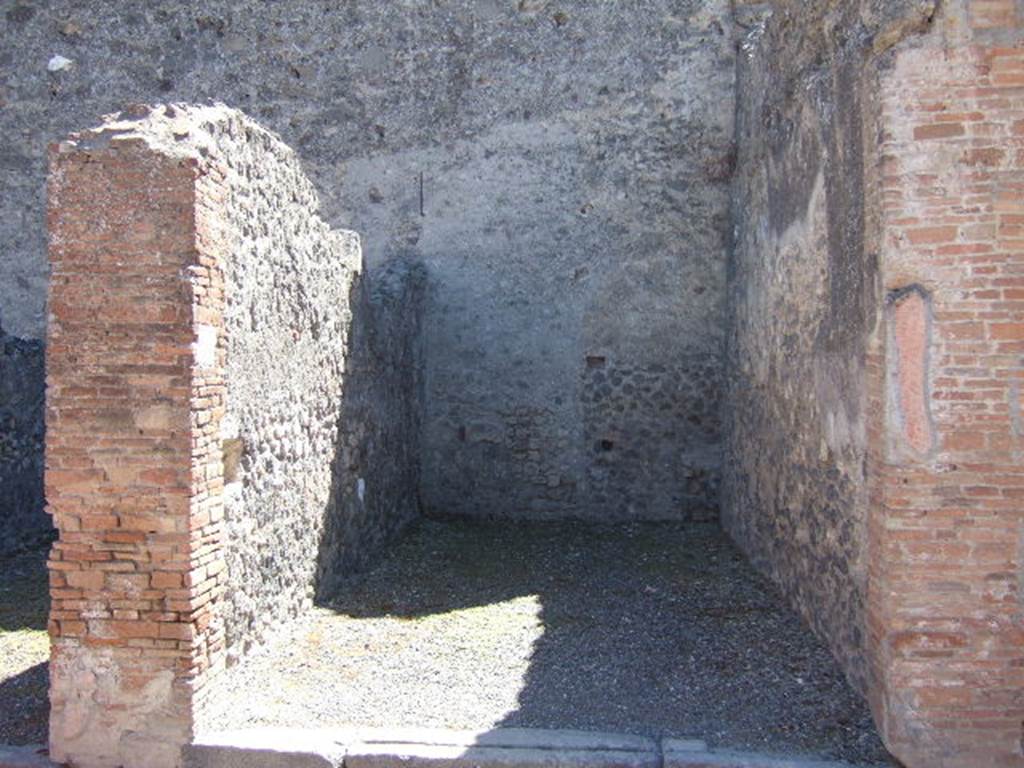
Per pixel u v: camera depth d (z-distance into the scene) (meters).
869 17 4.26
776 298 6.46
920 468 4.01
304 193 5.74
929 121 3.99
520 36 8.76
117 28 9.19
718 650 5.24
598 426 8.71
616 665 5.03
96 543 4.09
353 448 6.79
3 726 4.42
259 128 5.00
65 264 4.09
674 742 4.12
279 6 9.05
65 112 9.23
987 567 3.99
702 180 8.57
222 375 4.39
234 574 4.73
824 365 5.21
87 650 4.11
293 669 4.90
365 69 8.97
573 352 8.73
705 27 8.53
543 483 8.75
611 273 8.68
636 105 8.63
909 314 4.00
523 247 8.77
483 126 8.81
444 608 5.99
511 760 3.97
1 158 9.23
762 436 6.86
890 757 4.04
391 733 4.16
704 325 8.60
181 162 4.08
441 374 8.84
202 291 4.16
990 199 3.96
